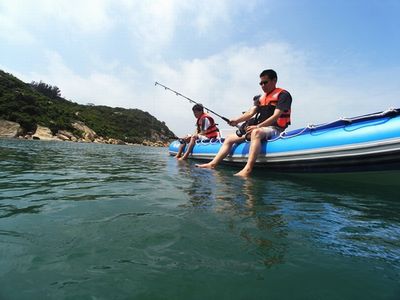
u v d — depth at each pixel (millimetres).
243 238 1579
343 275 1223
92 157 7508
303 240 1602
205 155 6984
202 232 1643
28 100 33344
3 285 1048
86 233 1566
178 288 1068
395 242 1637
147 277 1133
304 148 4281
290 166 4547
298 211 2252
